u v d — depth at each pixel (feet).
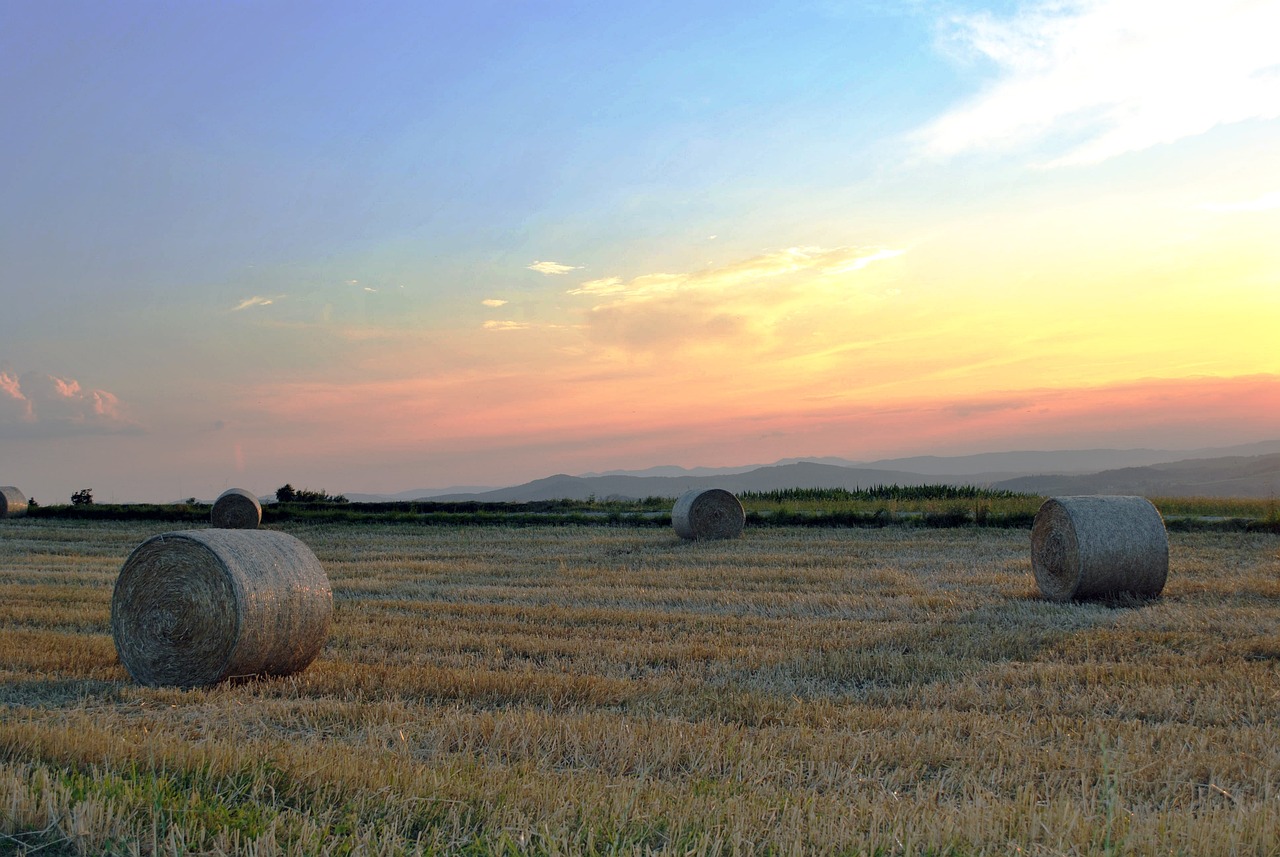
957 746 24.53
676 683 32.96
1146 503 52.31
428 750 24.14
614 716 28.17
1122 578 50.78
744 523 90.43
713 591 55.36
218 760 21.27
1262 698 29.25
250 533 39.24
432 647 40.55
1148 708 28.73
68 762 21.62
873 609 49.06
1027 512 95.20
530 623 46.06
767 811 18.72
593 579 61.67
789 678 33.91
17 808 17.67
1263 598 50.37
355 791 19.88
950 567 65.16
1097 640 39.45
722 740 24.63
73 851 16.63
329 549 83.97
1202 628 41.88
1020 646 38.73
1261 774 21.99
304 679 34.88
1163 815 18.61
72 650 40.57
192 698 32.86
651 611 48.42
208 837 17.01
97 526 115.44
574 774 21.65
